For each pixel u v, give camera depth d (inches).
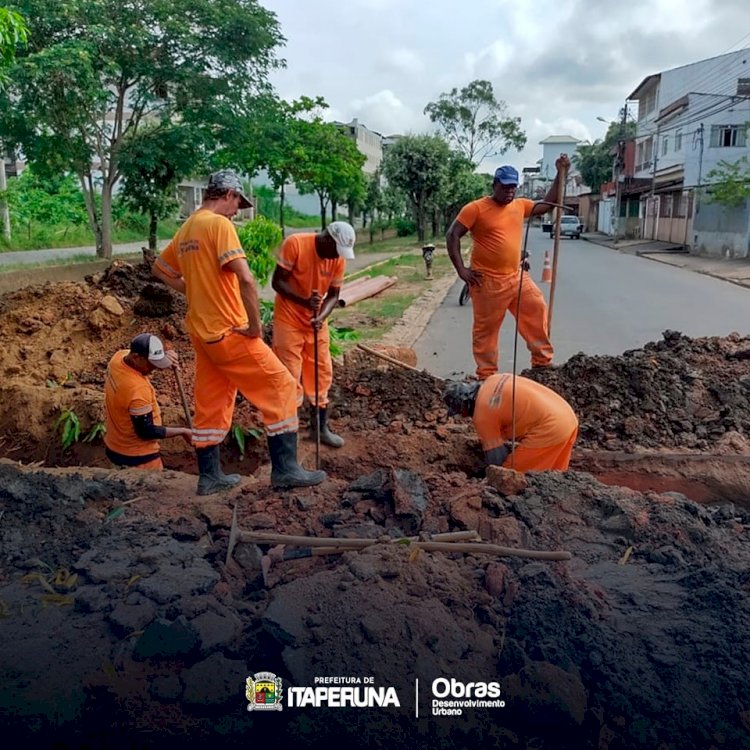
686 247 1354.6
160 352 209.3
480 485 162.7
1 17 319.6
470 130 2330.2
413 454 232.7
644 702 105.8
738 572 133.3
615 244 1638.8
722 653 113.4
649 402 249.3
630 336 450.9
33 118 620.1
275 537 140.2
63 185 1170.6
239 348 160.2
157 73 693.3
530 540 146.0
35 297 312.8
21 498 160.9
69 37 642.2
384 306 572.4
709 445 231.3
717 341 309.3
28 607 126.2
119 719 104.6
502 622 122.0
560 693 103.3
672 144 1641.2
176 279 176.7
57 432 257.3
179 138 714.8
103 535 150.2
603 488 164.2
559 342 431.8
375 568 128.6
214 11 684.7
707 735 101.9
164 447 248.2
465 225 269.9
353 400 268.7
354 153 1204.5
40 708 103.7
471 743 101.9
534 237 2071.9
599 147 2593.5
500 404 195.3
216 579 132.3
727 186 1065.5
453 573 130.3
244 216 1374.3
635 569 138.0
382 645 113.6
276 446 166.2
